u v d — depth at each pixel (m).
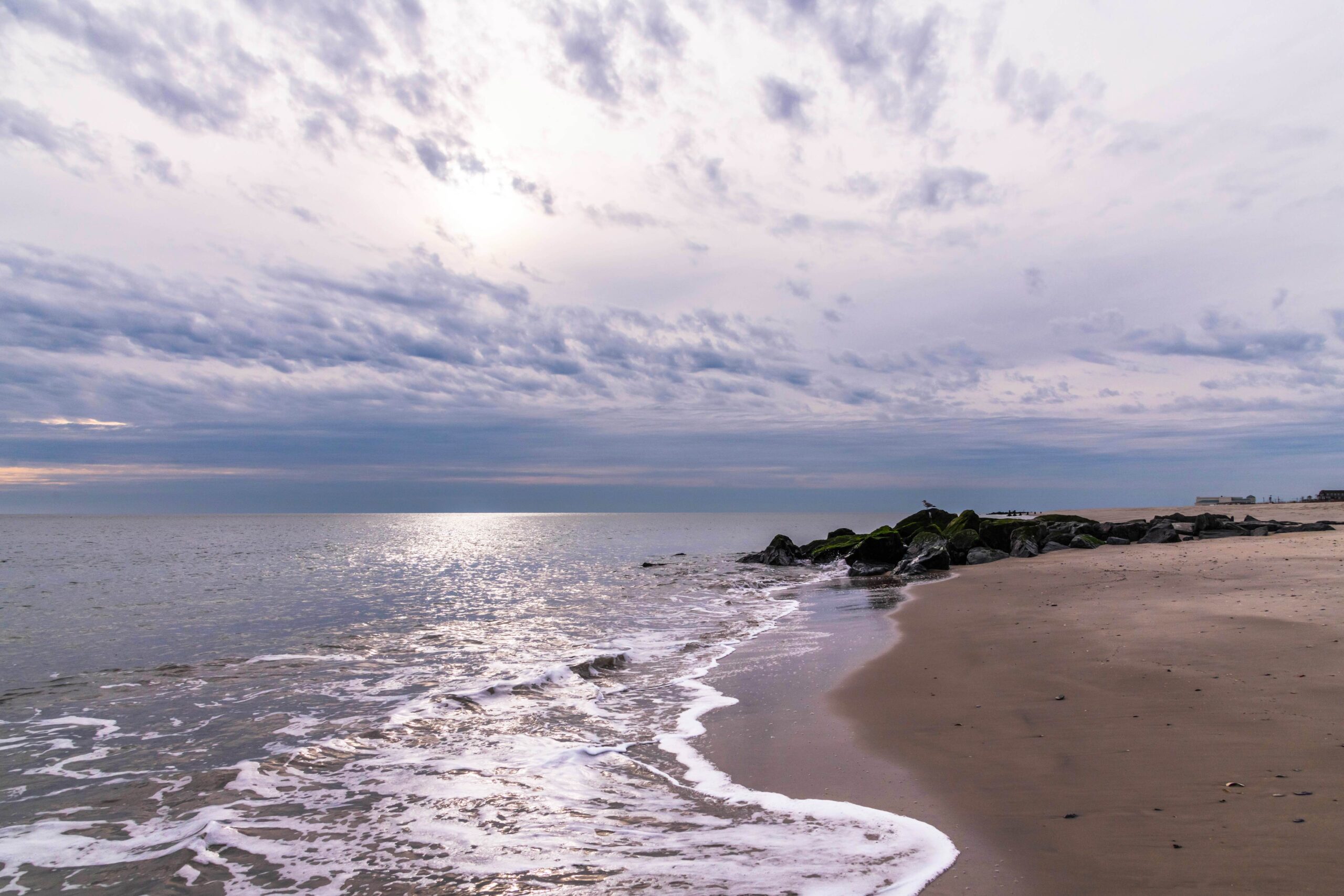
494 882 5.14
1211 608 13.51
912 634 14.17
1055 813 5.54
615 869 5.21
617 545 61.34
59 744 8.95
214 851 5.87
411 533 91.50
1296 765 5.99
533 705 10.24
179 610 21.50
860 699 9.58
